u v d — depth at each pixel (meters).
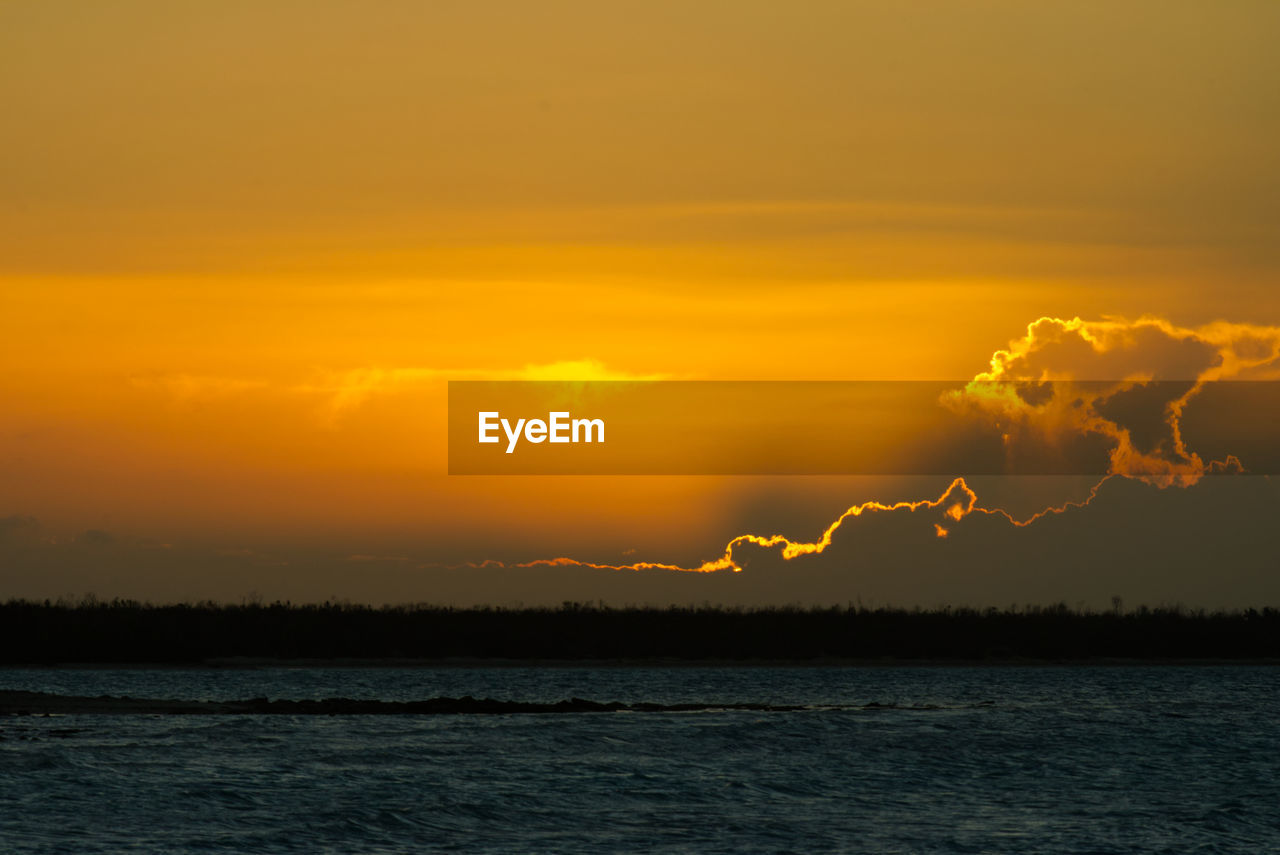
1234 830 49.94
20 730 68.56
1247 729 84.75
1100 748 73.88
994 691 131.25
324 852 43.38
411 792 53.59
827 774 61.97
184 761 59.12
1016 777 62.62
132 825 46.00
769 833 47.94
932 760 67.56
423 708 87.25
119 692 116.44
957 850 45.62
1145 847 46.69
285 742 67.25
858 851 45.25
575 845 45.38
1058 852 45.62
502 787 55.59
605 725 78.88
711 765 63.69
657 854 44.28
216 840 44.22
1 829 44.81
